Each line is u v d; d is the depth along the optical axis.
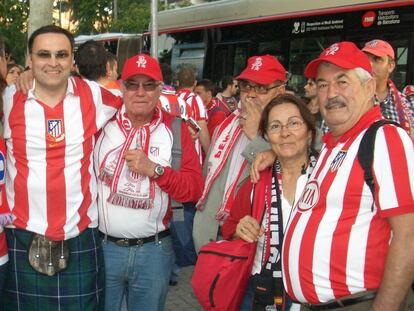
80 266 3.06
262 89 3.31
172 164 3.27
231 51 10.32
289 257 2.45
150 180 3.14
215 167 3.33
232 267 2.81
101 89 3.15
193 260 3.38
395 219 2.17
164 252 3.30
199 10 11.09
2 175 2.84
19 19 14.52
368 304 2.26
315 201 2.37
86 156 3.02
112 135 3.18
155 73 3.13
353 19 8.17
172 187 3.14
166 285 3.36
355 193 2.24
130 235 3.20
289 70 9.11
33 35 2.89
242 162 3.27
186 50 11.42
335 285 2.29
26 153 2.90
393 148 2.20
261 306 2.91
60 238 2.97
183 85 7.14
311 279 2.34
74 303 3.08
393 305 2.16
